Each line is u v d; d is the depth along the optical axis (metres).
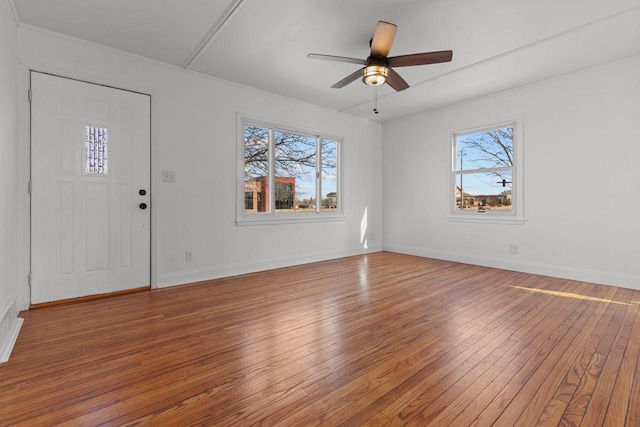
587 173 3.52
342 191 5.20
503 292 3.13
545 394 1.47
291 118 4.46
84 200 2.88
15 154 2.43
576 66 3.43
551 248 3.80
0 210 1.94
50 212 2.70
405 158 5.41
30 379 1.58
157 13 2.48
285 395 1.47
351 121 5.29
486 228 4.40
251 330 2.21
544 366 1.72
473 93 4.25
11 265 2.28
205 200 3.65
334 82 3.86
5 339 1.99
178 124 3.44
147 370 1.68
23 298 2.58
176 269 3.44
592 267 3.50
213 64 3.37
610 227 3.38
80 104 2.85
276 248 4.32
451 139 4.79
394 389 1.51
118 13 2.47
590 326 2.26
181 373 1.65
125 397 1.45
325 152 5.03
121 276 3.09
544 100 3.82
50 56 2.70
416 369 1.69
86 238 2.89
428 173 5.09
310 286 3.37
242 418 1.31
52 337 2.08
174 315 2.50
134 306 2.72
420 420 1.30
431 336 2.11
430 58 2.51
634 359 1.79
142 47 3.02
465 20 2.56
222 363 1.76
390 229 5.69
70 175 2.80
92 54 2.91
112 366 1.72
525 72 3.58
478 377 1.61
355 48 3.04
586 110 3.51
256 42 2.92
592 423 1.27
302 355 1.85
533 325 2.29
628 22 2.58
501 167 4.28
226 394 1.47
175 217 3.43
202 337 2.10
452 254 4.80
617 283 3.33
